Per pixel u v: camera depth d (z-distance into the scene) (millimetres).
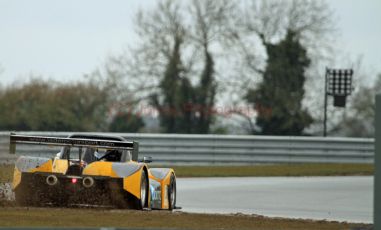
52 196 47969
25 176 47000
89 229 29875
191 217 46000
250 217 48312
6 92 167375
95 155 50469
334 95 160875
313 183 88750
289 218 49500
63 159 48531
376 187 37438
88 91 173500
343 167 115875
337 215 57500
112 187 47406
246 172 104875
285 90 183375
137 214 45219
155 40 176875
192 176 98188
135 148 46906
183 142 116500
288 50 184125
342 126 194000
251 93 182000
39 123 167500
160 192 52906
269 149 119812
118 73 176500
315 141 121250
